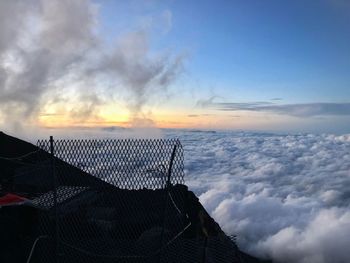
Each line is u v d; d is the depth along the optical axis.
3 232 6.73
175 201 7.33
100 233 6.96
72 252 6.64
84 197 7.17
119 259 6.71
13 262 6.28
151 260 6.86
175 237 6.89
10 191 8.24
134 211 7.18
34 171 8.20
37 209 7.23
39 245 6.65
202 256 7.52
